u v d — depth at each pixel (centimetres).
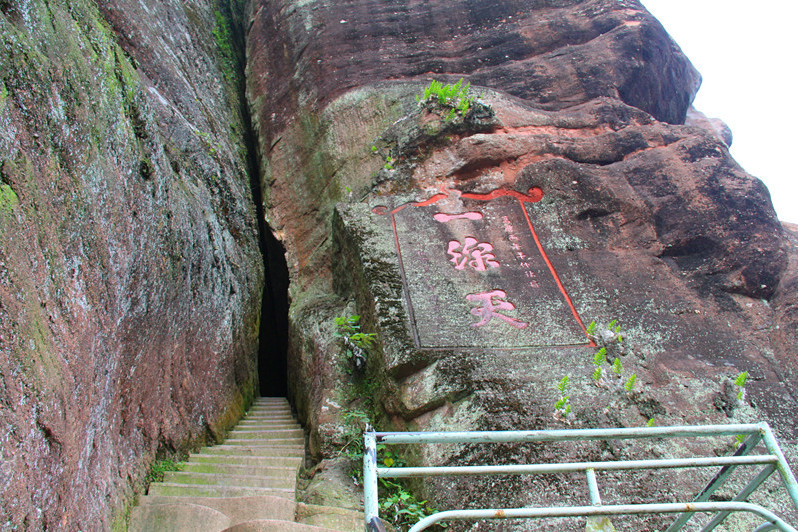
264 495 384
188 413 489
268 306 952
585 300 517
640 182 629
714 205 587
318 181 805
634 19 859
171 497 371
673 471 370
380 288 524
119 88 421
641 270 550
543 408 412
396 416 452
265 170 877
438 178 661
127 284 385
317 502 408
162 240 459
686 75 918
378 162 738
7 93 269
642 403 420
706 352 469
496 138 674
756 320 501
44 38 321
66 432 264
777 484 367
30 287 253
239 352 664
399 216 614
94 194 342
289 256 793
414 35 898
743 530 341
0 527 207
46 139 296
